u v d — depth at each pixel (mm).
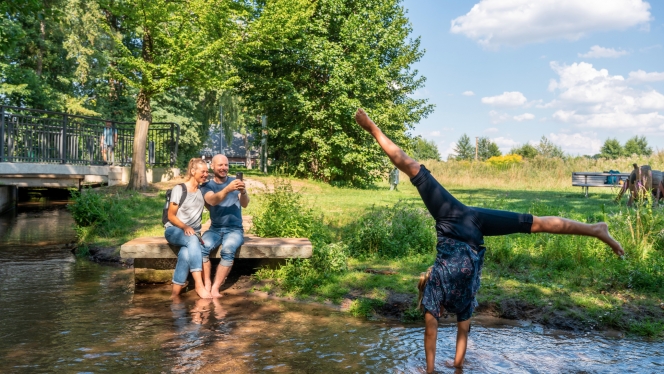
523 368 3982
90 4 30781
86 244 9133
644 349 4445
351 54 23078
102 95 37125
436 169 32969
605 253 7289
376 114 23172
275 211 7973
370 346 4438
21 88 28000
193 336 4633
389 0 25141
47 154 16344
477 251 3740
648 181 13273
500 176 30875
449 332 4895
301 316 5348
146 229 9953
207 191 6535
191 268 6172
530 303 5484
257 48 19688
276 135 24594
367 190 22578
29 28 30453
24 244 9656
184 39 15977
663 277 6129
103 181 17609
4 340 4445
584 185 19469
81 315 5258
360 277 6555
